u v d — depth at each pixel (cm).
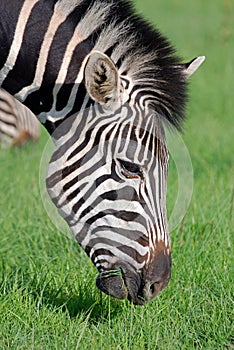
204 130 2462
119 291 1014
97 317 1217
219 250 1425
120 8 1053
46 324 1179
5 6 1055
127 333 1144
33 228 1590
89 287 1273
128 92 996
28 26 1051
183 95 1016
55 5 1052
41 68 1048
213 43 4031
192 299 1264
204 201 1689
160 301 1234
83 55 1034
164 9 5338
